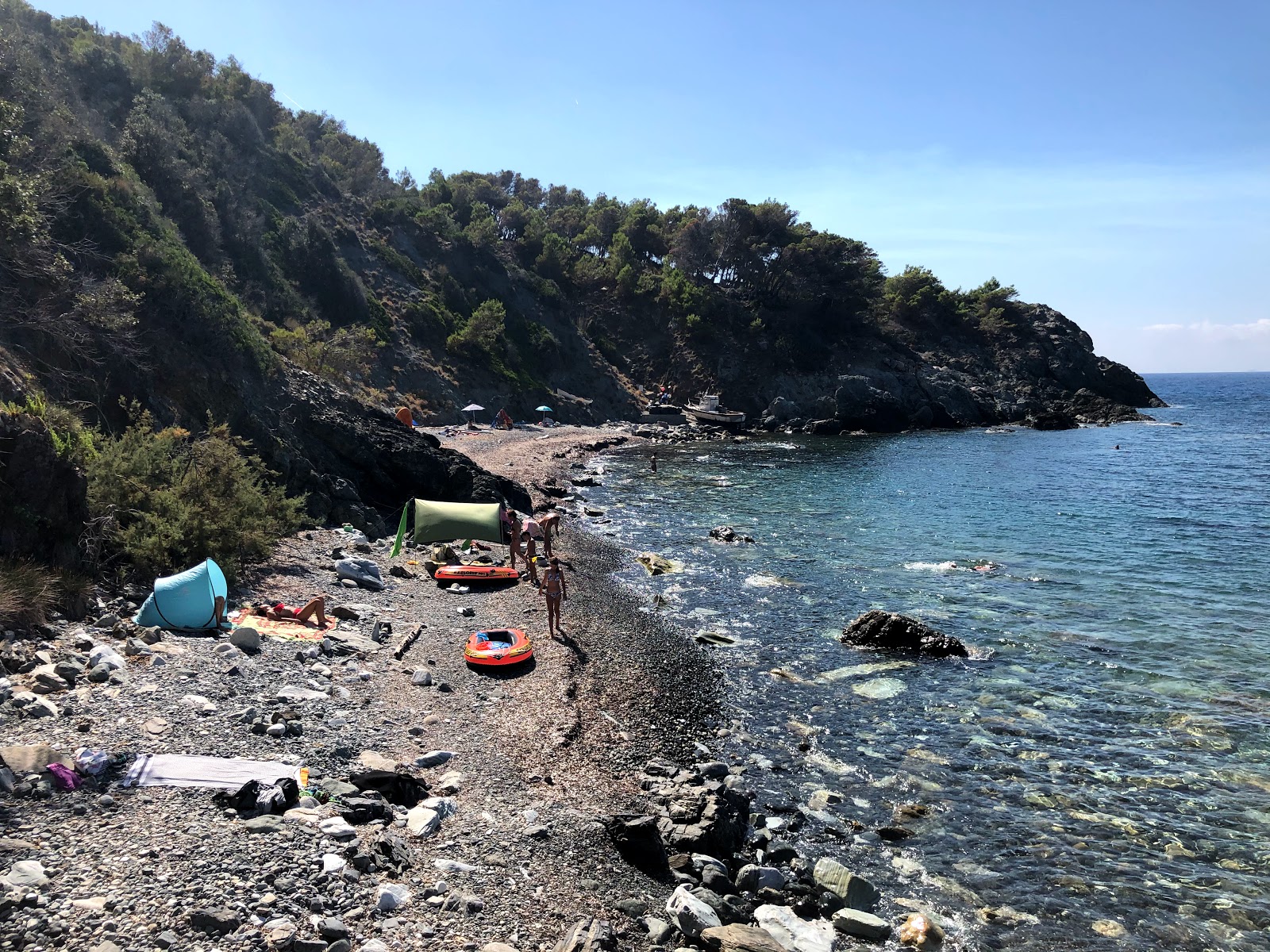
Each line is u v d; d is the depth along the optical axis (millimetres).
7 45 37625
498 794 11391
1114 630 22234
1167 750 15086
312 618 17547
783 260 115250
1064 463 61312
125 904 7094
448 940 7668
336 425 31391
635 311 109875
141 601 15875
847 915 9891
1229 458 63812
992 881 11023
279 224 74250
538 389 85500
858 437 85500
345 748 11664
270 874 7891
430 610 20484
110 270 27062
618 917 8961
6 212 21297
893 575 28031
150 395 25000
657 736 15070
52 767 9023
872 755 14742
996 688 18031
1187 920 10258
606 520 38125
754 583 26766
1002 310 120688
